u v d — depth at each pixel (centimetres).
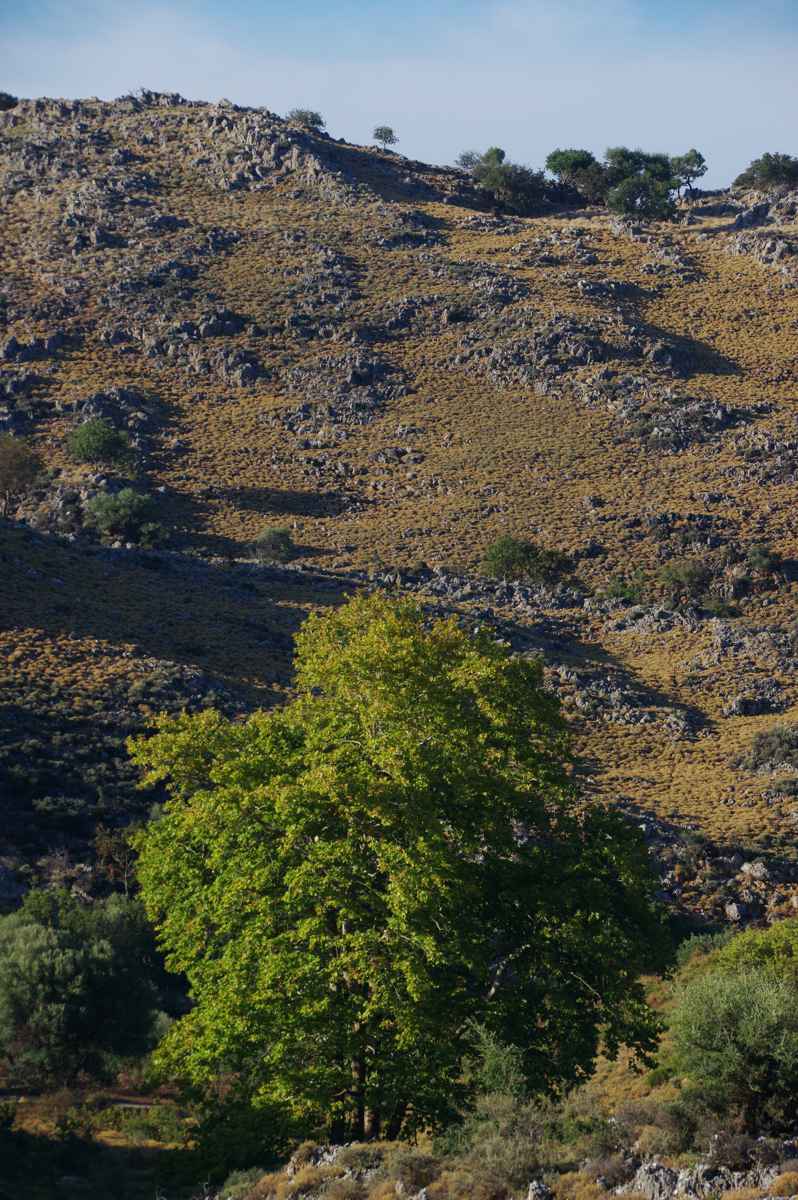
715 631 10856
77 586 9575
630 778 8019
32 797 6072
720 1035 2550
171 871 3067
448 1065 2667
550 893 2811
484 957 2722
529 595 11588
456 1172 2230
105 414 14725
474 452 14588
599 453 14512
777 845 6706
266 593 10738
